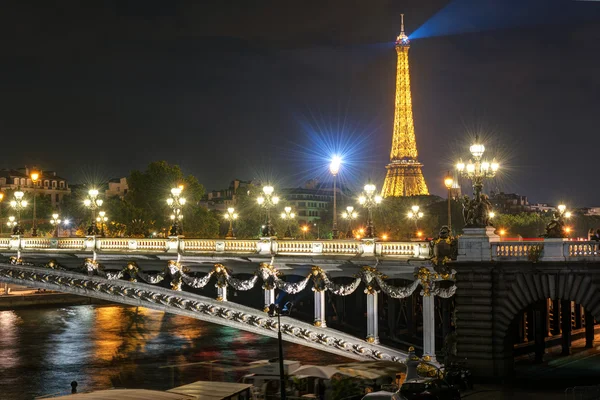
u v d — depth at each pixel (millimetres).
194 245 64562
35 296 136875
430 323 52031
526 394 46375
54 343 94688
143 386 69938
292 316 63969
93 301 141750
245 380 53344
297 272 60812
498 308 49562
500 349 49500
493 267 49531
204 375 73375
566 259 48500
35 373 76562
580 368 58344
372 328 56062
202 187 182250
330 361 77188
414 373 48000
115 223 165500
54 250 73312
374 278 55125
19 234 78125
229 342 93188
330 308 66688
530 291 49125
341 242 57219
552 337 71688
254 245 61000
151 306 68000
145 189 174125
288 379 52281
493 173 51719
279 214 185500
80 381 72938
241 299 69438
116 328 107125
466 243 50188
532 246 49156
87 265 70062
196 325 109188
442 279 51750
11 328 107875
